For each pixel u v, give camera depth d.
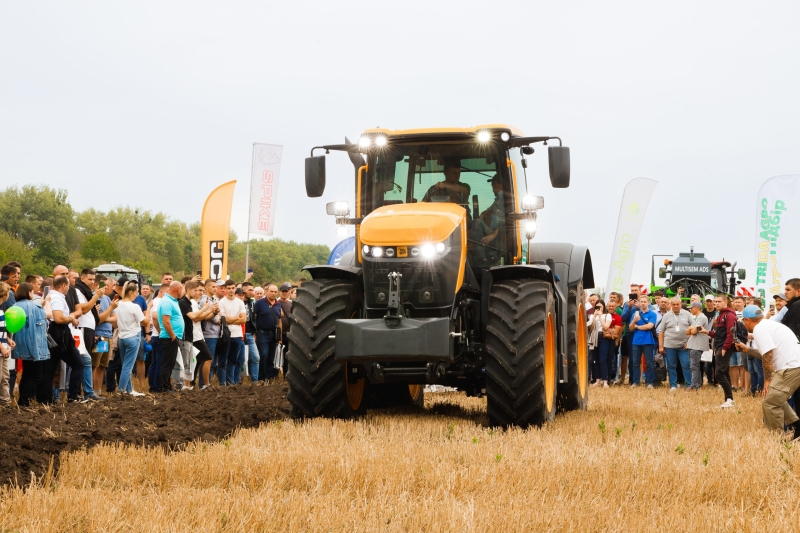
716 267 42.62
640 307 31.59
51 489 9.12
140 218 189.38
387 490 9.12
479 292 15.44
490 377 14.44
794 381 15.30
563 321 16.89
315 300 14.77
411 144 15.66
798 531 7.86
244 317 25.69
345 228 15.44
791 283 16.56
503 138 15.16
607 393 26.70
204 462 10.00
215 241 32.19
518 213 15.59
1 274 18.75
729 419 17.36
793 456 11.41
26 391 16.77
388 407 17.83
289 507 8.23
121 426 13.48
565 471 10.04
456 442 12.07
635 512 8.51
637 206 35.75
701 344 29.06
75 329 18.12
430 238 14.25
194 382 24.95
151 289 25.84
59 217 155.50
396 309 13.91
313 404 14.63
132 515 8.04
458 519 7.84
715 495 9.47
